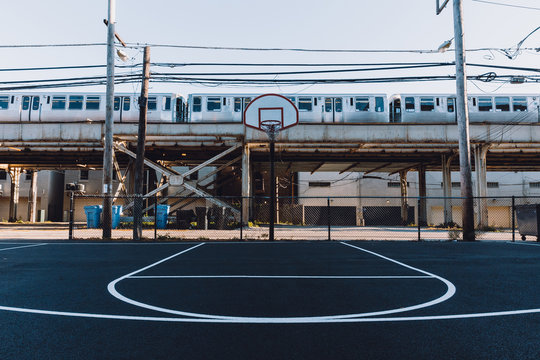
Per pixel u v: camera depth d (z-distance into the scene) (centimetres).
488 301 452
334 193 4103
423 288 526
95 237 1478
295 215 3606
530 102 2347
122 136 2247
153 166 2352
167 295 480
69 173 4266
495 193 4250
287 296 476
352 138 2261
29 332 332
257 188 3891
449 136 2267
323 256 898
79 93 2303
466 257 884
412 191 4138
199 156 2869
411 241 1348
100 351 287
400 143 2280
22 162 3262
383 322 365
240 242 1312
